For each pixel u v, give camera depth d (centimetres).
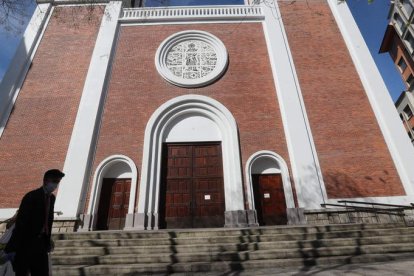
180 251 672
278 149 1188
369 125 1213
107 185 1151
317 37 1488
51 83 1319
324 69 1375
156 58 1406
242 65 1411
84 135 1164
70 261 620
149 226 1034
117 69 1384
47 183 340
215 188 1167
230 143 1205
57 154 1145
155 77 1363
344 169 1120
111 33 1478
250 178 1128
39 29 1479
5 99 1252
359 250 643
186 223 1103
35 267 312
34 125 1208
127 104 1280
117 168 1177
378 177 1100
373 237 706
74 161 1107
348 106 1262
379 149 1158
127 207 1112
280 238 730
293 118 1222
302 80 1341
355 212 1022
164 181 1179
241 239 726
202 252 663
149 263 612
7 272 292
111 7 1598
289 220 1053
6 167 1109
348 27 1499
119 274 568
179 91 1327
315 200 1052
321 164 1134
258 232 773
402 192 1068
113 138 1197
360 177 1103
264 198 1145
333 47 1452
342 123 1220
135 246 704
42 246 321
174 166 1209
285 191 1109
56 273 571
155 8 1627
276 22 1535
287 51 1430
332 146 1170
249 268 582
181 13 1622
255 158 1168
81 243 720
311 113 1249
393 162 1130
